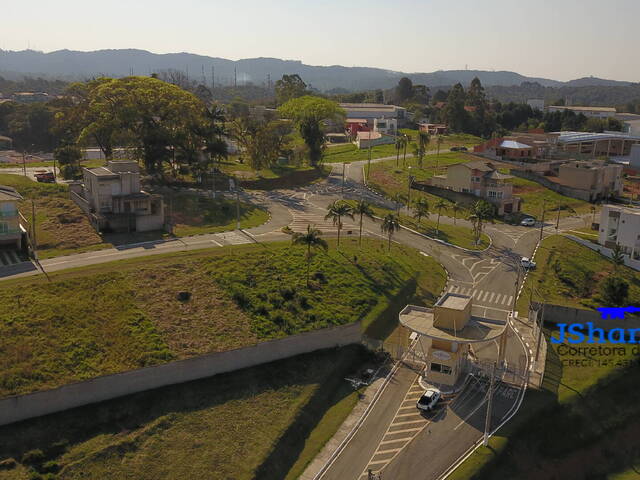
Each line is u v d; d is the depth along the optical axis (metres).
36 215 99.69
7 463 49.84
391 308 84.31
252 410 60.66
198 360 63.28
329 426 60.44
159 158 124.50
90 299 71.00
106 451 52.72
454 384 67.00
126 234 96.69
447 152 198.00
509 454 56.00
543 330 82.50
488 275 98.44
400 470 53.41
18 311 66.31
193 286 77.44
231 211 114.69
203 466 53.09
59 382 57.78
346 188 147.62
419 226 120.50
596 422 63.75
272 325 72.62
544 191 152.25
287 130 189.38
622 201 151.38
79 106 130.75
